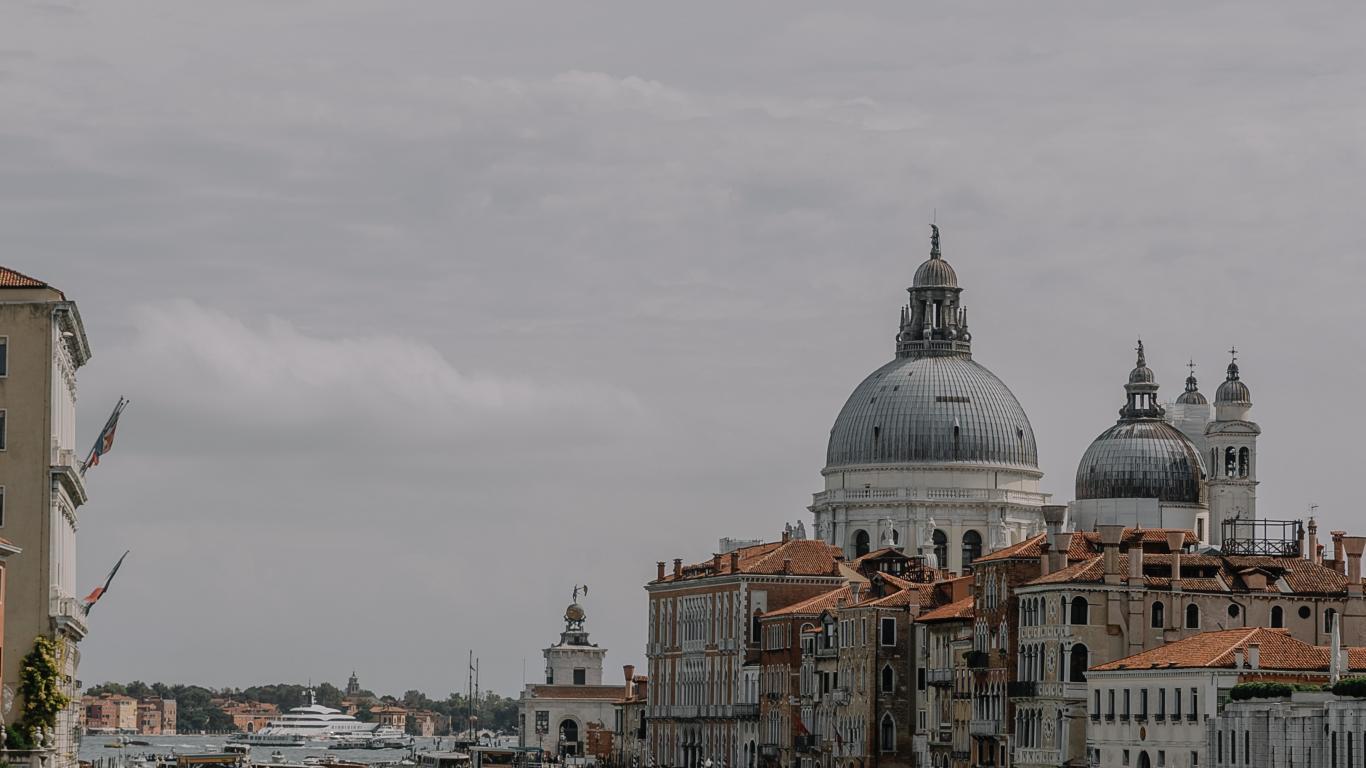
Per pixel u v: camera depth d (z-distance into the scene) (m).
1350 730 139.25
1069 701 186.00
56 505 149.62
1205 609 188.25
